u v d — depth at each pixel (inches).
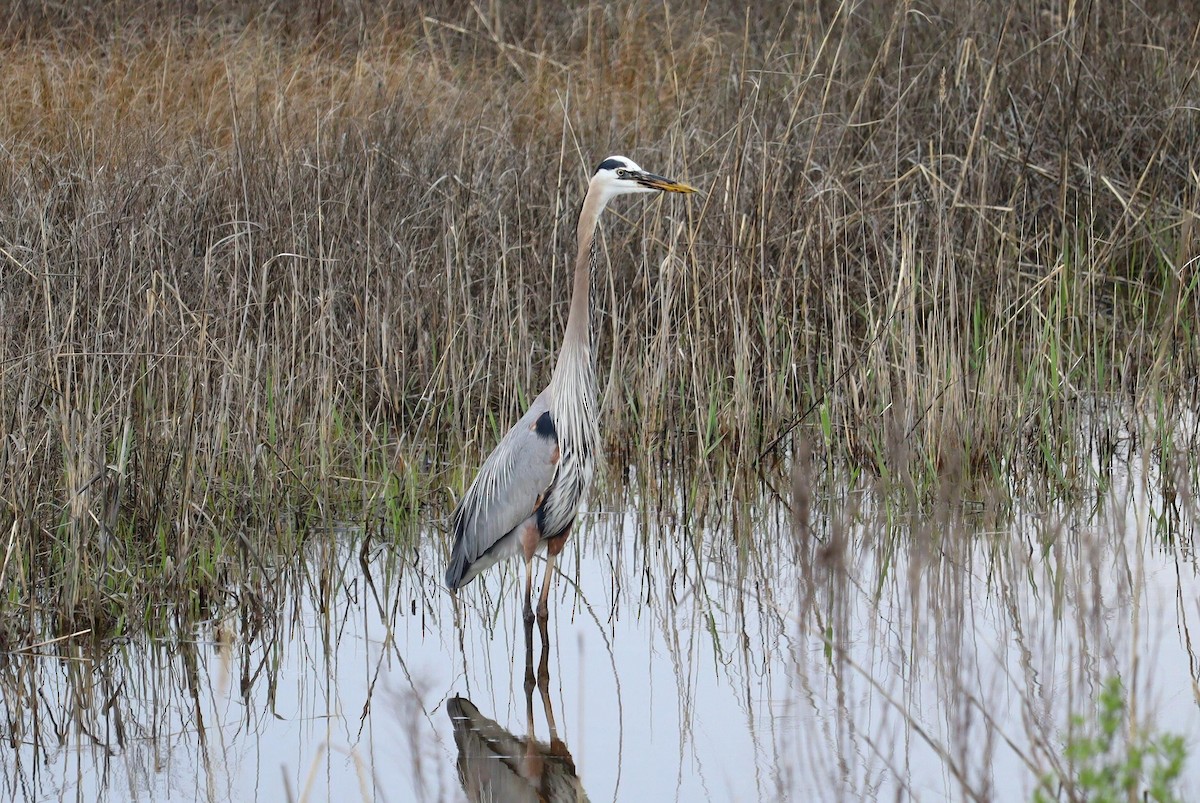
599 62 800.3
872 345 509.7
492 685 366.3
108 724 347.9
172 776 321.4
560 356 390.6
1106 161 636.1
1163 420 468.4
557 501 390.0
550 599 421.4
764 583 425.4
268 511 441.7
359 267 552.7
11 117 679.7
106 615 392.8
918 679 349.1
